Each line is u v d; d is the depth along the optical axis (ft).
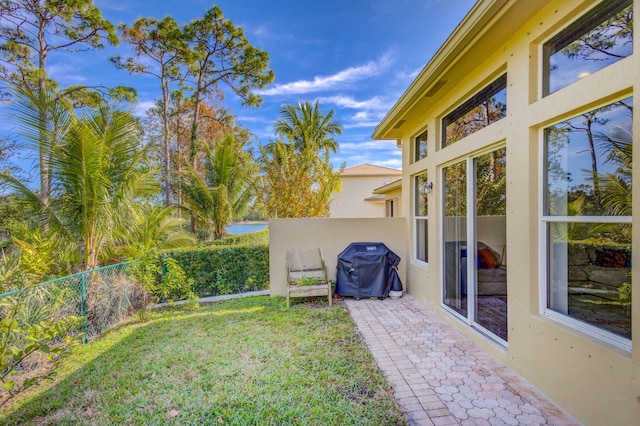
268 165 37.88
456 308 15.10
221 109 61.36
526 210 9.77
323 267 20.39
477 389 9.56
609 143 7.51
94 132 17.53
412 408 8.70
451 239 15.65
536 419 8.11
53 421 8.58
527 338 9.82
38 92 16.71
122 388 10.08
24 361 11.17
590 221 8.01
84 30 38.52
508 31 10.12
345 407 8.77
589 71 8.02
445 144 16.31
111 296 16.48
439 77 13.43
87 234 17.40
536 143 9.61
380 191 44.68
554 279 9.30
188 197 37.32
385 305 18.70
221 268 23.38
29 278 13.03
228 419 8.36
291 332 14.52
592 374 7.54
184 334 14.69
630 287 7.11
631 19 6.97
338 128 61.52
